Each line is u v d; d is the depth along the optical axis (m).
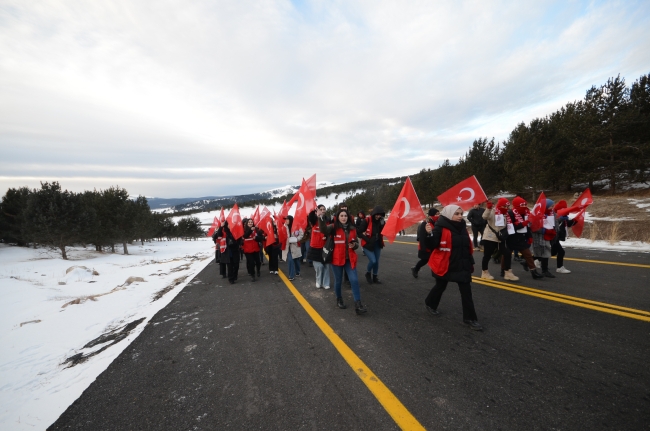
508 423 2.01
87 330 4.49
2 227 22.17
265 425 2.11
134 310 5.54
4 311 5.64
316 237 5.97
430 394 2.38
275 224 8.55
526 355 2.93
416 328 3.75
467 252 3.72
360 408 2.25
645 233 9.40
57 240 18.02
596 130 17.78
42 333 4.36
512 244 5.83
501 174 23.84
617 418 2.01
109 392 2.69
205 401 2.46
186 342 3.76
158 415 2.31
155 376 2.94
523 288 5.21
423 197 32.16
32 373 3.19
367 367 2.86
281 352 3.30
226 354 3.35
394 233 5.22
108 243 23.72
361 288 5.99
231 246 7.50
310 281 7.13
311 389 2.54
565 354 2.90
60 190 18.52
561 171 19.69
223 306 5.36
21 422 2.32
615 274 5.70
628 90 17.56
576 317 3.78
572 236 10.88
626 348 2.94
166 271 10.94
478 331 3.55
